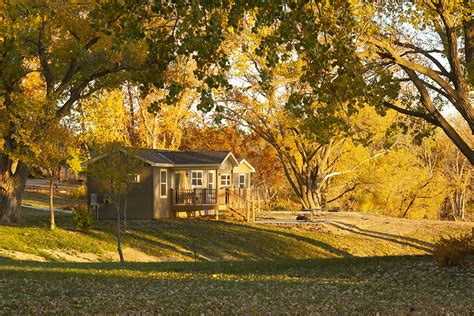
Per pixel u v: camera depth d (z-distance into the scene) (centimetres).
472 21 2177
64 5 3075
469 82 1997
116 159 3058
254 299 1486
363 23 1911
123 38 1426
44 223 3650
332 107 1884
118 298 1442
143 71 1471
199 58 1374
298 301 1473
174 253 3459
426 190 6619
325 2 1539
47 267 2148
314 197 5722
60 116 3431
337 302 1466
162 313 1280
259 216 5034
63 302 1362
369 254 4016
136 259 3247
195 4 1334
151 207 4219
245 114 5125
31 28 2969
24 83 4359
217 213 4459
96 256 3189
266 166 6706
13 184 3581
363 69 2020
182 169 4472
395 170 6188
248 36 2473
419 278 1967
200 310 1321
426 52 2297
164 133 6831
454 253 2112
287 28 1395
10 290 1505
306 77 1647
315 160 5722
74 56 3234
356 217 5150
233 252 3644
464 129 6391
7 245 2991
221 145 6700
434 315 1315
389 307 1402
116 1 1413
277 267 2302
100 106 4406
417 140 2516
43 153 3180
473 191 7844
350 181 6309
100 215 4244
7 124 3219
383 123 4969
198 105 1348
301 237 4125
